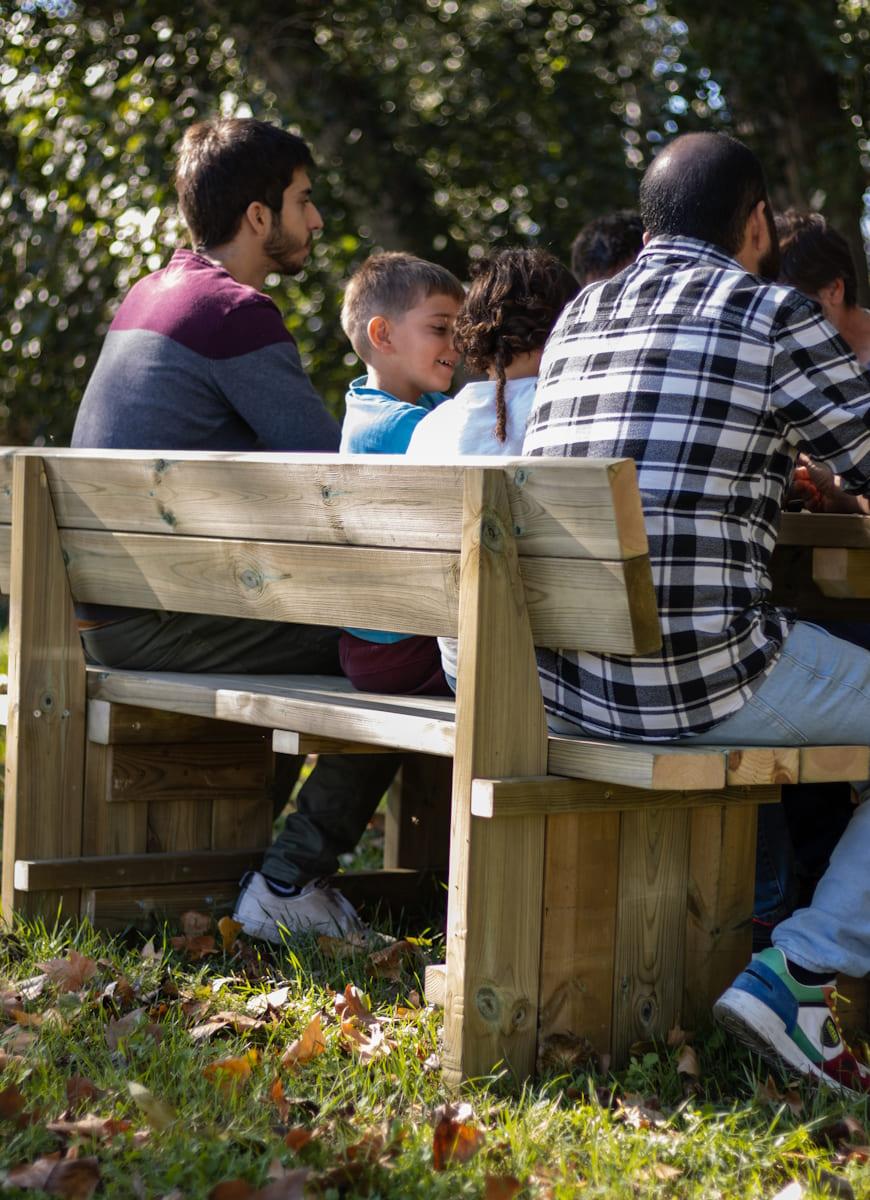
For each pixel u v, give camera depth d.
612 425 2.70
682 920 2.84
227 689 3.36
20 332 9.55
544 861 2.67
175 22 9.23
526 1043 2.66
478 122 9.71
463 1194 2.14
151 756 3.69
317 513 2.95
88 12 9.37
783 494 2.86
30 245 9.57
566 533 2.52
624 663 2.65
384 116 9.73
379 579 2.84
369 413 3.55
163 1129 2.31
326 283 9.88
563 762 2.66
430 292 3.77
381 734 2.89
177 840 3.77
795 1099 2.58
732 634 2.64
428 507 2.70
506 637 2.62
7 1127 2.31
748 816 2.90
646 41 9.79
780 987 2.63
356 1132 2.36
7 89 9.32
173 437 3.81
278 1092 2.48
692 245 2.83
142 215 8.90
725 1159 2.32
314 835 3.56
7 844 3.57
